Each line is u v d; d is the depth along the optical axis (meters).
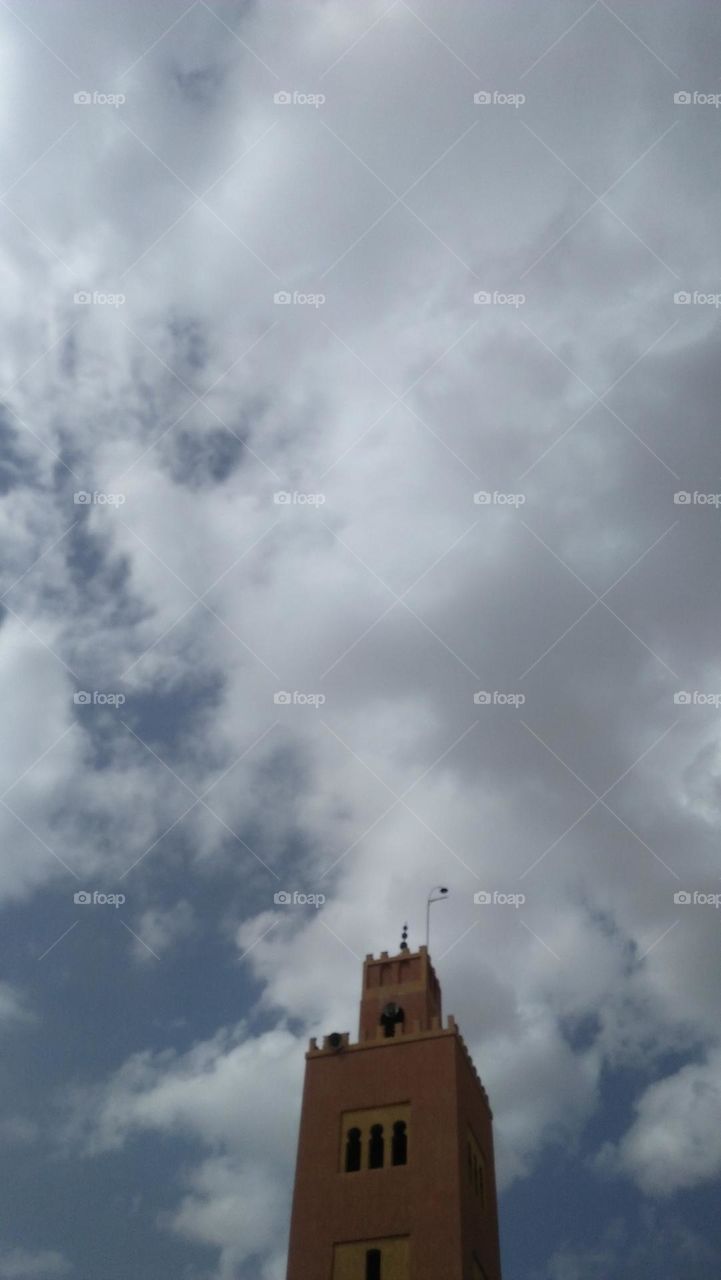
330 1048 59.44
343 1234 51.38
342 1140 55.25
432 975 66.19
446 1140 53.31
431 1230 50.28
